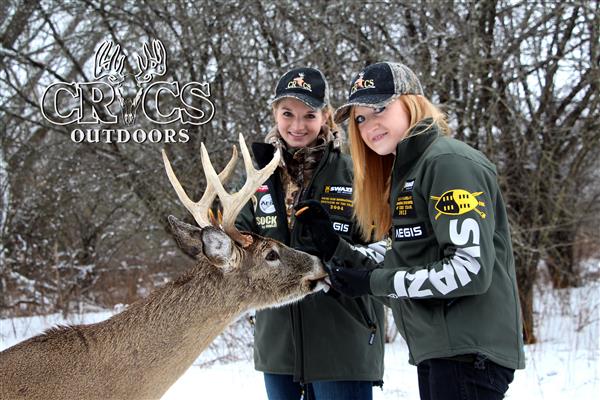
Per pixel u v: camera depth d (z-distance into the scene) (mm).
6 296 10062
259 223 3898
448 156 2803
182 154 8453
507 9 7836
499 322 2793
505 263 2906
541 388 5758
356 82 3150
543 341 7828
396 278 2883
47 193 10703
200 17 8219
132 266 11219
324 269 3652
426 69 7598
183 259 10258
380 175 3359
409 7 7836
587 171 9984
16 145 10781
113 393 3312
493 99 7691
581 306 8727
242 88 8273
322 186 3783
